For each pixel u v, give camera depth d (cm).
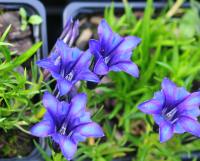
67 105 33
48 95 33
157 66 49
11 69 38
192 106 35
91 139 45
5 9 46
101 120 47
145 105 34
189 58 50
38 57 44
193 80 50
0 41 39
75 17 49
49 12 56
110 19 48
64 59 34
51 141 34
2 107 40
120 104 47
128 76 47
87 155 43
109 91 46
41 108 41
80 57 35
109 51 36
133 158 45
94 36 50
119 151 45
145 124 48
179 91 35
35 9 46
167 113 36
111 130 47
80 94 33
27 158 42
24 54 38
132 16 49
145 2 51
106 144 44
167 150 44
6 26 46
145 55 48
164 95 35
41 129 32
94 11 50
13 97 40
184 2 53
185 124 34
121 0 54
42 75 39
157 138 44
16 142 43
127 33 50
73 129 33
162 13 51
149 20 47
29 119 41
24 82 38
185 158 46
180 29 51
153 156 46
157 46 48
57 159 37
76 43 49
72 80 35
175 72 47
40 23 46
